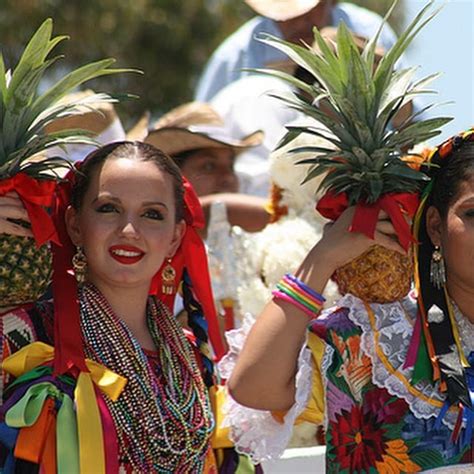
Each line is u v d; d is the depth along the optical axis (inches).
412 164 445.4
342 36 422.0
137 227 417.7
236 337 449.1
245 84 715.4
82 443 395.5
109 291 422.9
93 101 425.4
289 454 475.5
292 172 568.1
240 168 690.8
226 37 1414.9
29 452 395.5
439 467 425.1
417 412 425.7
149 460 409.1
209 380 440.5
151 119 1396.4
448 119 425.7
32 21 1333.7
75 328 413.1
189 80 1406.3
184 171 659.4
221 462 436.8
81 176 425.4
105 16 1365.7
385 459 426.3
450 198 437.1
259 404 422.9
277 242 561.9
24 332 416.8
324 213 441.7
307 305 422.9
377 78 428.8
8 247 411.5
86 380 404.8
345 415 429.1
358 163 426.9
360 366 430.9
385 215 431.8
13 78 409.7
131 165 422.9
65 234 429.7
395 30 1296.8
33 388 400.8
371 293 433.7
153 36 1390.3
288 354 420.8
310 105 431.8
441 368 430.3
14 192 412.2
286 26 727.7
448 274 443.8
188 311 453.1
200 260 450.9
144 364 416.2
